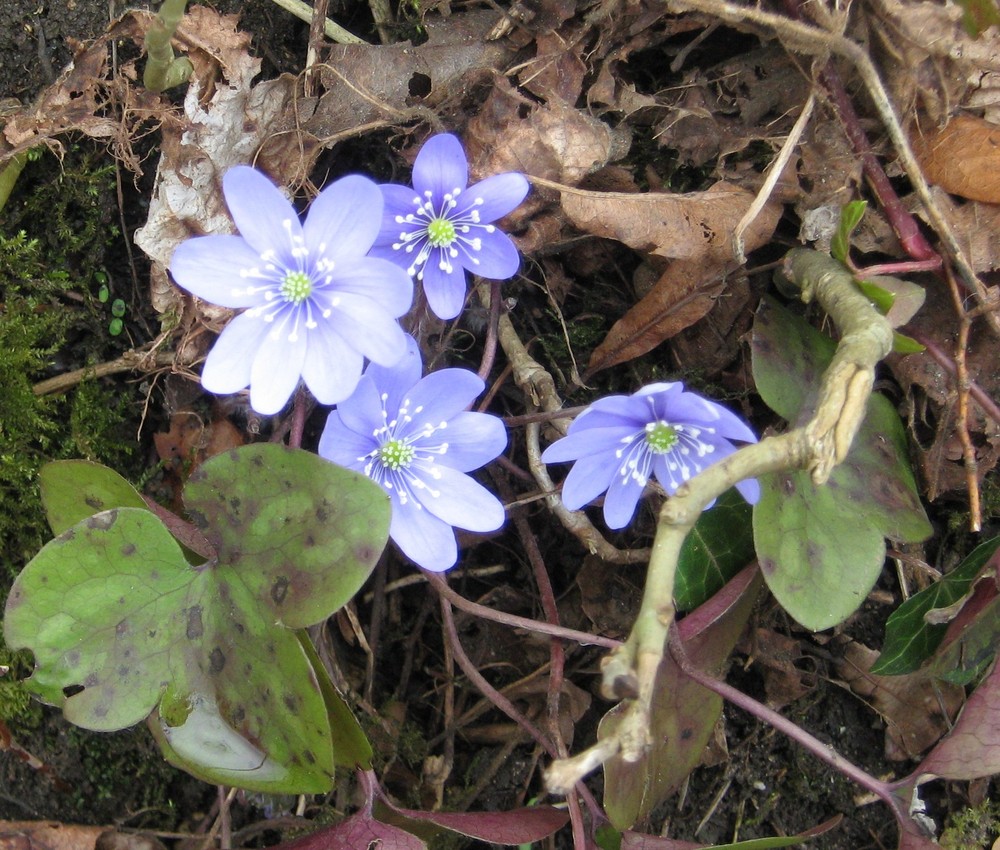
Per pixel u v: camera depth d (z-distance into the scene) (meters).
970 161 0.15
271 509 0.13
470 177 0.16
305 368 0.13
